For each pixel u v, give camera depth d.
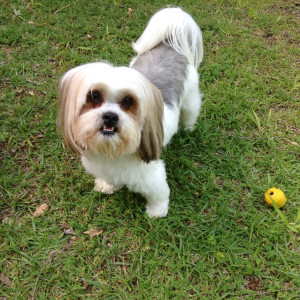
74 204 0.76
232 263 0.67
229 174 0.85
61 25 1.26
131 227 0.73
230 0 1.55
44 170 0.83
